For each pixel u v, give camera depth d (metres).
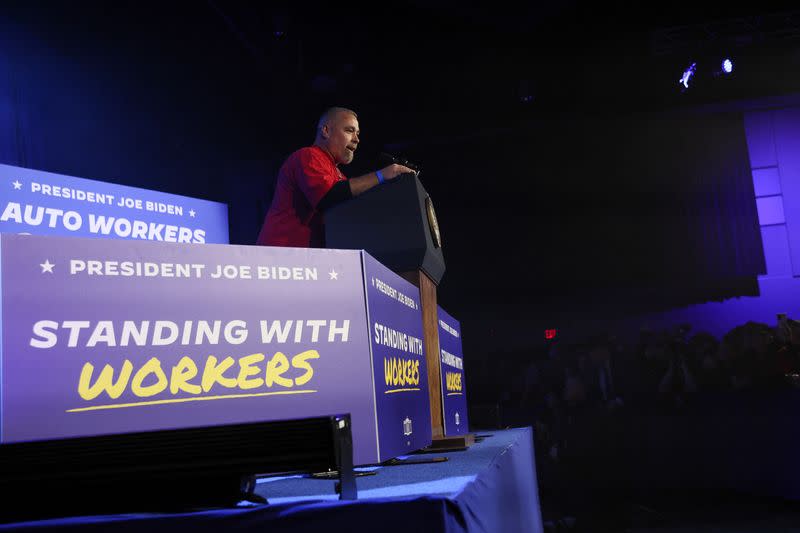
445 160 12.08
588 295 12.19
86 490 0.80
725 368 6.97
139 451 0.81
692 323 12.12
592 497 6.47
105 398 0.93
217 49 7.33
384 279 1.30
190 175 8.40
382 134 10.64
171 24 6.60
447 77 10.17
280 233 2.15
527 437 2.51
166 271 1.01
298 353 1.09
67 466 0.80
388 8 8.33
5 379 0.88
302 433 0.83
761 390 5.72
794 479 5.37
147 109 7.44
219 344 1.03
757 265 11.62
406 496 0.77
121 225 2.38
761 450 5.72
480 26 8.96
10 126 6.25
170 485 0.81
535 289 12.27
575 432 7.63
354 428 1.11
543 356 11.38
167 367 0.98
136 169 7.70
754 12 9.56
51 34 6.11
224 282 1.05
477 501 0.90
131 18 6.27
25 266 0.92
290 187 2.16
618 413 7.18
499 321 12.37
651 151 11.97
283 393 1.06
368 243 1.67
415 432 1.41
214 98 7.77
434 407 1.83
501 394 9.39
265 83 8.21
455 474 1.03
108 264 0.97
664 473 6.67
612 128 11.80
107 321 0.95
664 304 12.19
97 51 6.50
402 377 1.36
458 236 12.28
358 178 2.01
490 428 3.35
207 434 0.82
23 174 2.11
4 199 2.05
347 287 1.16
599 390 7.83
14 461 0.79
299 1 7.95
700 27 9.65
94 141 7.23
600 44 9.95
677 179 11.93
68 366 0.92
